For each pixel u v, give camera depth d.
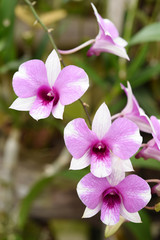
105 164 0.35
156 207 0.38
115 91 0.62
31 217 0.72
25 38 0.65
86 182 0.35
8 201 0.70
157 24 0.56
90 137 0.36
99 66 0.72
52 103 0.37
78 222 0.76
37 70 0.38
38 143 0.71
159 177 0.67
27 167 0.71
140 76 0.60
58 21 0.72
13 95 0.65
